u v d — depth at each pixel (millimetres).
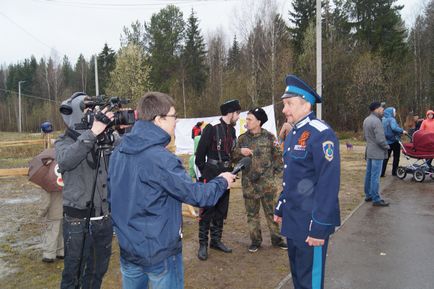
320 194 3023
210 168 5062
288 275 4547
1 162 16266
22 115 65250
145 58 44938
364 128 7715
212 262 5023
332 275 4500
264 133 5336
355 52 35281
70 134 3396
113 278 4625
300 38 41188
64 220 3408
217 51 50125
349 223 6547
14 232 6613
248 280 4461
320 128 3137
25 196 9859
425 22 40188
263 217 7172
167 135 2580
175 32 54406
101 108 3115
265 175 5316
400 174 10711
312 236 3027
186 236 6160
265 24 37062
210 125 5113
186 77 49312
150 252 2445
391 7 40562
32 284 4508
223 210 5242
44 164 4883
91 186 3381
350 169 12797
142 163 2449
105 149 3262
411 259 4922
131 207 2475
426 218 6758
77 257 3363
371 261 4895
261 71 35656
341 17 41000
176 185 2404
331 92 34062
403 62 35438
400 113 31203
